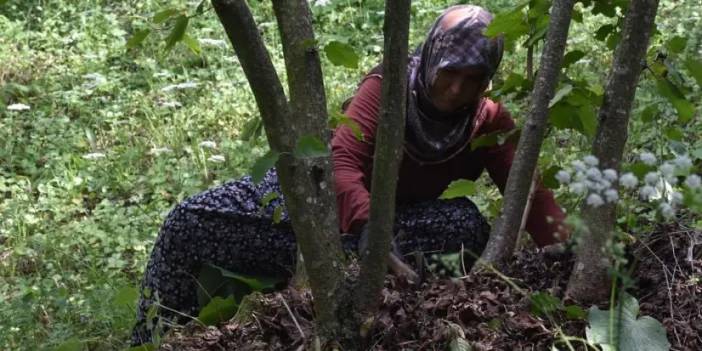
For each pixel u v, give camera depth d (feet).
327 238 8.78
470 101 12.10
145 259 16.12
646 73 17.03
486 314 9.40
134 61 24.99
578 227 7.63
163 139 21.01
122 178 19.54
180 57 25.13
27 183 19.83
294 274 12.12
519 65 21.84
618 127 9.32
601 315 8.80
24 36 26.53
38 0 28.86
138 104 22.86
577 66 20.51
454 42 11.62
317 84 8.98
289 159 8.36
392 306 9.46
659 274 9.95
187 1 27.94
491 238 10.41
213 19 26.94
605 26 11.32
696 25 22.12
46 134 21.63
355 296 8.78
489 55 11.65
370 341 9.04
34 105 23.07
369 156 12.16
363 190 11.76
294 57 8.95
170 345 9.82
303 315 9.92
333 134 12.44
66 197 19.06
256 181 7.81
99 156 19.60
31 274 16.25
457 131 12.33
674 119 15.10
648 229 10.61
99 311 13.48
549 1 10.74
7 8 28.45
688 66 10.12
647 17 9.11
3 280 16.07
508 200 10.28
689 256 9.96
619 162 9.40
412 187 12.73
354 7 27.89
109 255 16.57
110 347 12.93
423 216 12.50
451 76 11.73
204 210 12.25
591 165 7.45
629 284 8.09
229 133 21.15
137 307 12.59
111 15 27.61
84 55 24.99
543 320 9.31
